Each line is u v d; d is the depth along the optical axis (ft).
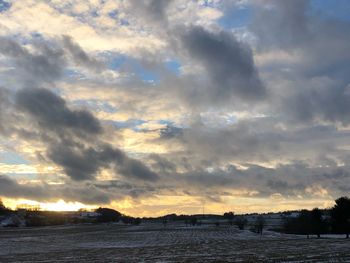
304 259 141.59
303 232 451.12
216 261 139.03
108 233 484.74
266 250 194.70
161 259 152.15
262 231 518.78
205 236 415.03
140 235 434.71
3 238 378.73
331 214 436.76
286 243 266.77
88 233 485.15
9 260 161.68
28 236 417.90
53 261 153.79
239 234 459.32
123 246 261.24
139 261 145.28
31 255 187.93
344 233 433.89
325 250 188.55
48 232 513.45
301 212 482.69
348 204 426.10
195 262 136.77
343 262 129.59
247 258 149.69
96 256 174.09
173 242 305.73
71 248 244.83
